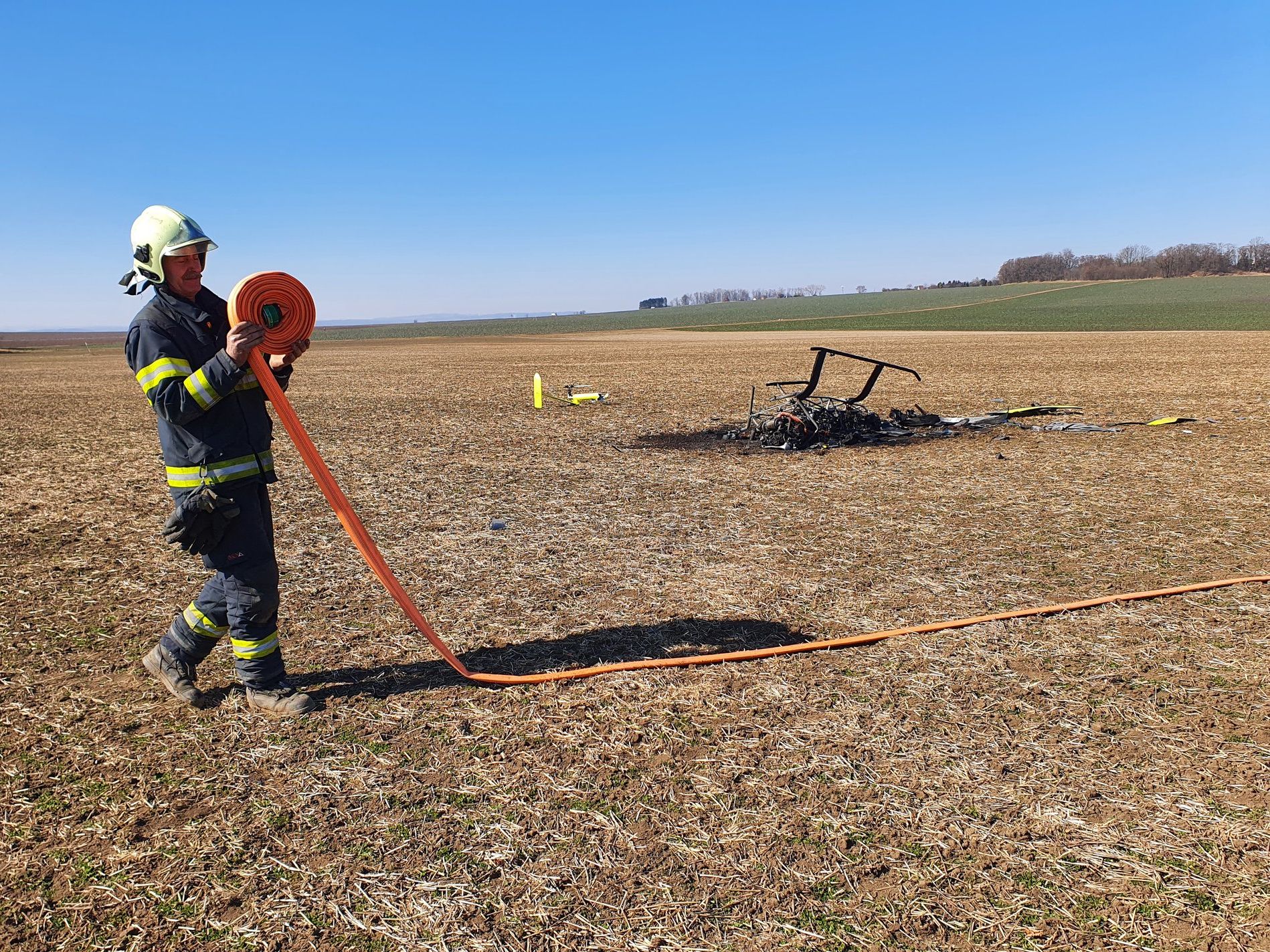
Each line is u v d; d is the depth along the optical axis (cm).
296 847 276
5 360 4950
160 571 589
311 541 668
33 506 813
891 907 245
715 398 1823
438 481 920
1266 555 582
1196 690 377
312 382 2581
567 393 1955
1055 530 665
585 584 551
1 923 243
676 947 230
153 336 324
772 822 287
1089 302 9112
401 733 351
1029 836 276
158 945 233
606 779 314
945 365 2623
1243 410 1396
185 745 342
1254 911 239
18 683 403
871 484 856
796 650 430
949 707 367
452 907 247
